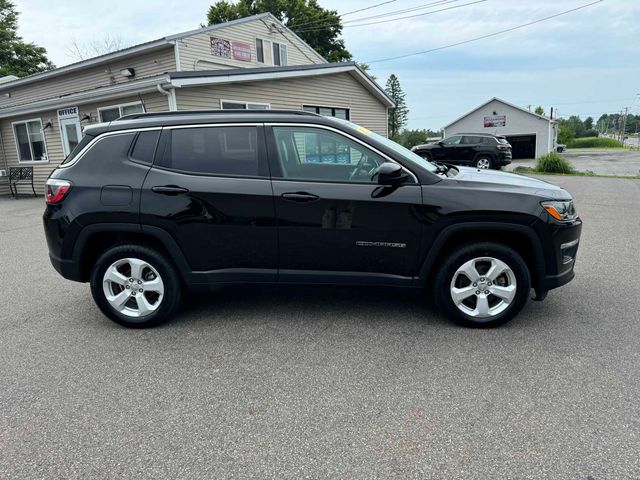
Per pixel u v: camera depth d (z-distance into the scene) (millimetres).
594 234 7199
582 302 4227
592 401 2666
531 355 3232
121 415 2658
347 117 16984
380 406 2678
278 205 3557
